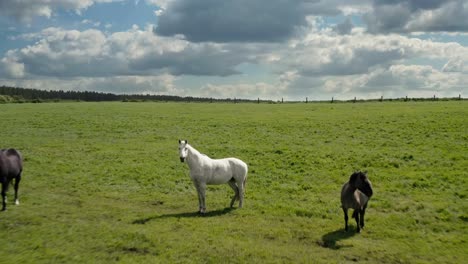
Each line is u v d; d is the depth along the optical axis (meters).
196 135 32.91
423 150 24.00
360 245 11.71
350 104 58.22
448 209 14.60
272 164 22.41
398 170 20.09
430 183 17.66
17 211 14.47
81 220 13.70
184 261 10.46
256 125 37.31
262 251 11.12
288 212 14.79
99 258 10.59
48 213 14.40
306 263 10.47
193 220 13.78
